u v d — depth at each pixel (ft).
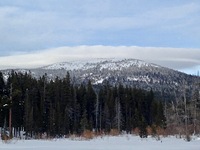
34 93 312.50
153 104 388.57
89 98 378.32
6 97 233.14
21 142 160.56
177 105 244.22
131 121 339.77
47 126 289.33
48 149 107.14
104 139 202.39
